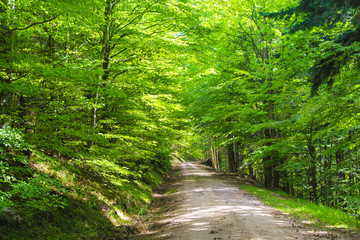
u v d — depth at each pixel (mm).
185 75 14547
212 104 20422
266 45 17766
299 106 14297
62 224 6859
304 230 7406
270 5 16750
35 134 6125
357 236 6770
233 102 20875
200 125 26328
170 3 9984
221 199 13258
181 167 46219
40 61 6191
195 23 10844
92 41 10898
